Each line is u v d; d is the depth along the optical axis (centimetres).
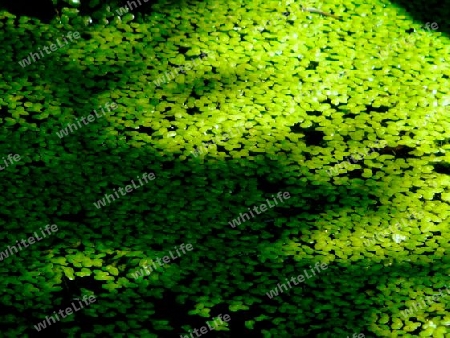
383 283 87
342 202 91
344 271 87
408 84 99
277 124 95
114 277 86
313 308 86
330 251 88
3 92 96
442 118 97
